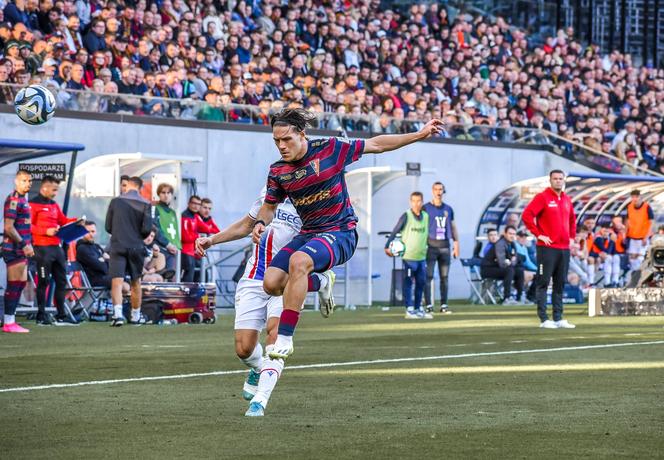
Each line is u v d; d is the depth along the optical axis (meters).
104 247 24.55
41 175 22.34
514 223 31.08
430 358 13.22
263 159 30.84
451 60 38.75
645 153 42.47
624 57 45.03
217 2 33.19
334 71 34.53
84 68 28.28
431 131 8.81
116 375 11.34
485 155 35.16
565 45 43.16
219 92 30.67
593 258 32.97
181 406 8.94
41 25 28.70
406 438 7.34
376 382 10.64
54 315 21.73
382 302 31.39
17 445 7.07
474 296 30.89
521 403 9.10
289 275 8.34
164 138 29.09
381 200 32.81
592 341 16.05
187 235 24.33
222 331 18.94
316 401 9.23
